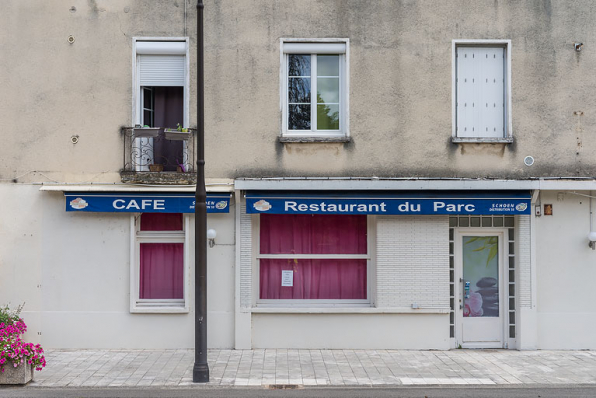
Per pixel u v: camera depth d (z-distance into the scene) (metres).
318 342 12.35
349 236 12.83
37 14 12.47
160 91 12.73
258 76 12.46
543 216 12.56
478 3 12.53
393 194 12.16
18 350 9.67
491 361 11.49
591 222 12.57
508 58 12.50
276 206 12.16
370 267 12.74
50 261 12.41
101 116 12.45
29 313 12.34
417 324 12.41
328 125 12.70
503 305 12.76
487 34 12.52
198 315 10.02
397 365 11.12
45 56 12.48
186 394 9.30
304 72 12.70
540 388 9.79
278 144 12.44
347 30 12.50
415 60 12.50
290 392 9.48
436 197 12.13
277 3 12.50
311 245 12.82
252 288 12.59
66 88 12.48
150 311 12.31
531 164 12.48
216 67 12.47
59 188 12.16
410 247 12.41
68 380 10.04
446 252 12.41
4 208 12.41
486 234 12.82
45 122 12.45
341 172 12.45
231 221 12.41
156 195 12.17
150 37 12.48
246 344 12.28
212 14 12.48
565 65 12.55
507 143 12.48
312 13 12.50
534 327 12.44
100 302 12.38
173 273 12.73
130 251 12.38
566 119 12.54
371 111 12.46
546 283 12.55
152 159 12.58
